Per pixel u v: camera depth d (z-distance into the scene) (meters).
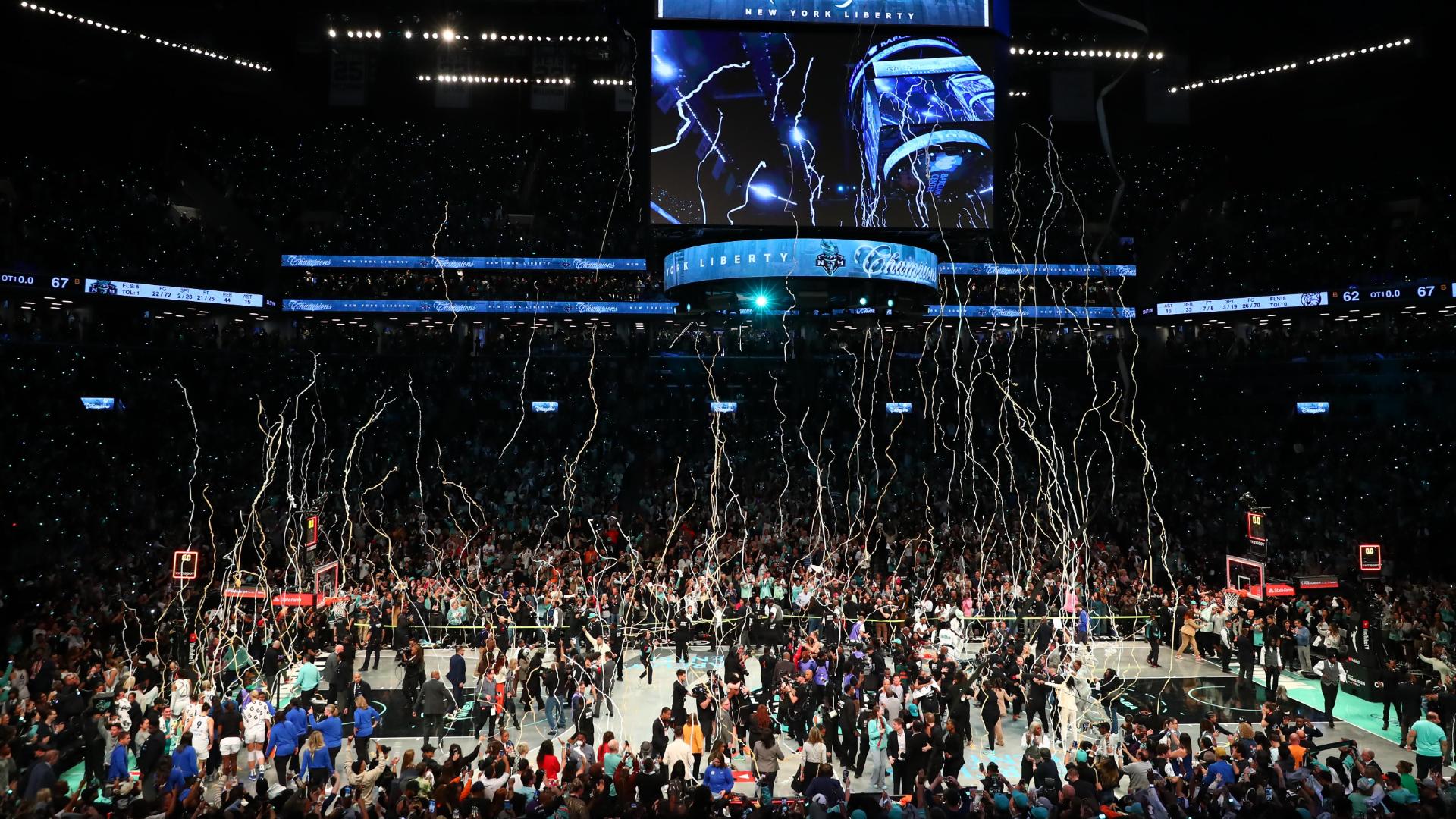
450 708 20.69
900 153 30.67
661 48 30.58
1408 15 40.03
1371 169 45.09
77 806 13.73
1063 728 18.48
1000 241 43.38
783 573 29.11
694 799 12.62
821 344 43.62
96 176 39.94
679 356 43.06
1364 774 14.07
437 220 43.38
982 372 42.94
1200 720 21.06
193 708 16.97
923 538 34.00
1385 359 38.62
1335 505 35.75
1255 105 46.50
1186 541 34.72
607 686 20.64
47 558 30.52
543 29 43.03
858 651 21.50
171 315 40.75
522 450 39.72
